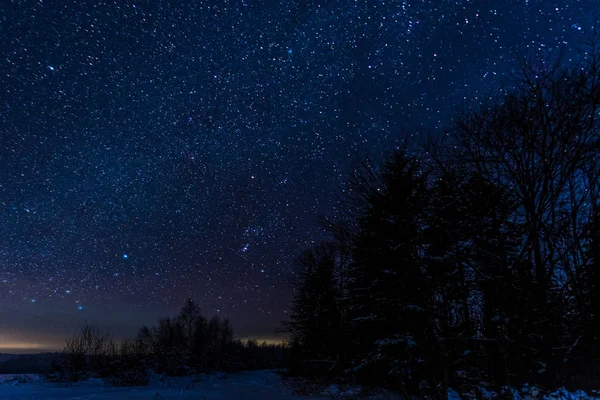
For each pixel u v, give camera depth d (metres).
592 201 9.41
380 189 12.59
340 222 13.26
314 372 21.98
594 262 8.98
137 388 18.34
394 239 11.78
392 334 12.41
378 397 13.45
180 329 30.50
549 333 9.76
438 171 12.40
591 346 9.30
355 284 13.62
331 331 20.00
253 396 15.60
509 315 10.02
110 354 23.20
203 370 28.16
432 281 11.31
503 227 10.83
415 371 12.59
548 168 10.12
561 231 9.62
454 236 11.12
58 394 15.02
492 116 11.59
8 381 19.75
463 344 10.99
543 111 10.47
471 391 10.53
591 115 10.05
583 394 8.74
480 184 11.26
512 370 9.98
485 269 10.46
